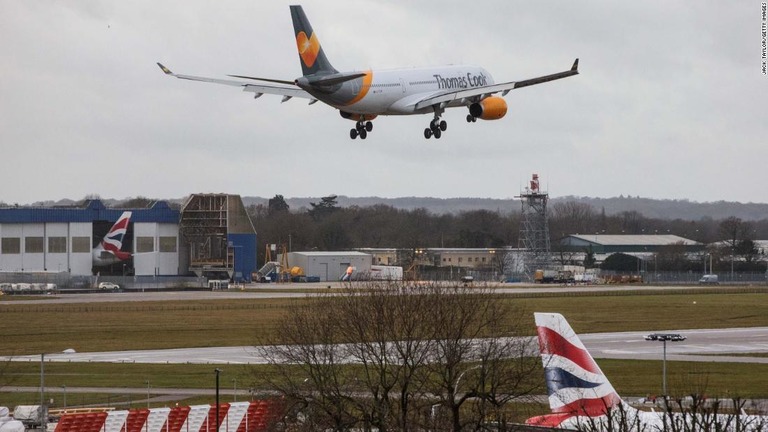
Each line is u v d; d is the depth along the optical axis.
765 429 149.38
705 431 136.50
